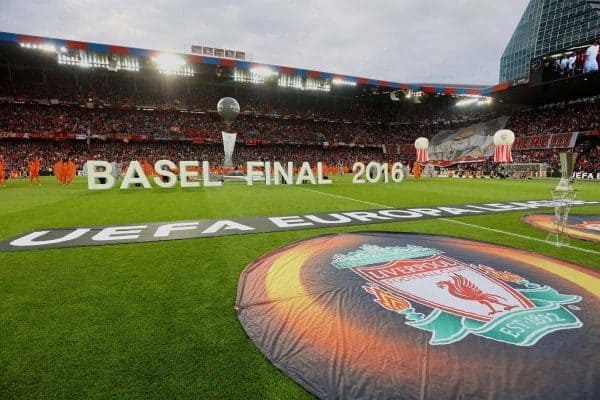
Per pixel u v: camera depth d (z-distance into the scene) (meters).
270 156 51.09
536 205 11.28
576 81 36.81
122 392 2.06
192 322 2.98
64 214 9.15
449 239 6.03
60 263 4.73
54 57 38.03
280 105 55.72
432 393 2.01
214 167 39.94
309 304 3.27
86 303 3.38
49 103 41.19
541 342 2.53
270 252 5.20
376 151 59.06
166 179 28.16
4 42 33.41
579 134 39.34
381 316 2.99
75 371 2.27
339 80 43.41
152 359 2.41
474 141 51.88
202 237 6.37
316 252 5.16
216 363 2.38
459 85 68.94
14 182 24.50
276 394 2.06
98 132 43.16
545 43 84.69
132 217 8.66
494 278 3.93
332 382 2.14
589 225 7.66
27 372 2.26
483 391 2.03
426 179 32.38
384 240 5.95
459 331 2.70
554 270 4.24
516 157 45.81
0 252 5.28
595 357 2.34
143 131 45.38
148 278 4.13
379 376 2.18
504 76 98.88
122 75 45.91
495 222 8.03
